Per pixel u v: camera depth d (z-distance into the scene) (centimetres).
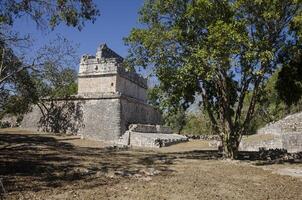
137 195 1141
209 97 2425
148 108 4681
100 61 4150
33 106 4209
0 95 2527
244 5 2031
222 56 1967
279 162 2189
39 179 1358
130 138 3575
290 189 1333
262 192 1269
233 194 1222
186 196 1162
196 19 2152
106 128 3778
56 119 4041
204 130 5816
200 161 2205
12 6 1820
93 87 4147
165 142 3575
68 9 1827
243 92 2247
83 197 1075
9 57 2019
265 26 2128
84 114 3931
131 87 4444
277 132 3812
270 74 2200
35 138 3322
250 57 1922
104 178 1447
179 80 2211
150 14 2305
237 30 1945
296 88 2359
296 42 2133
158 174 1619
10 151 2300
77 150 2653
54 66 2202
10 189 1145
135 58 2328
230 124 2300
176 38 2166
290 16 2095
